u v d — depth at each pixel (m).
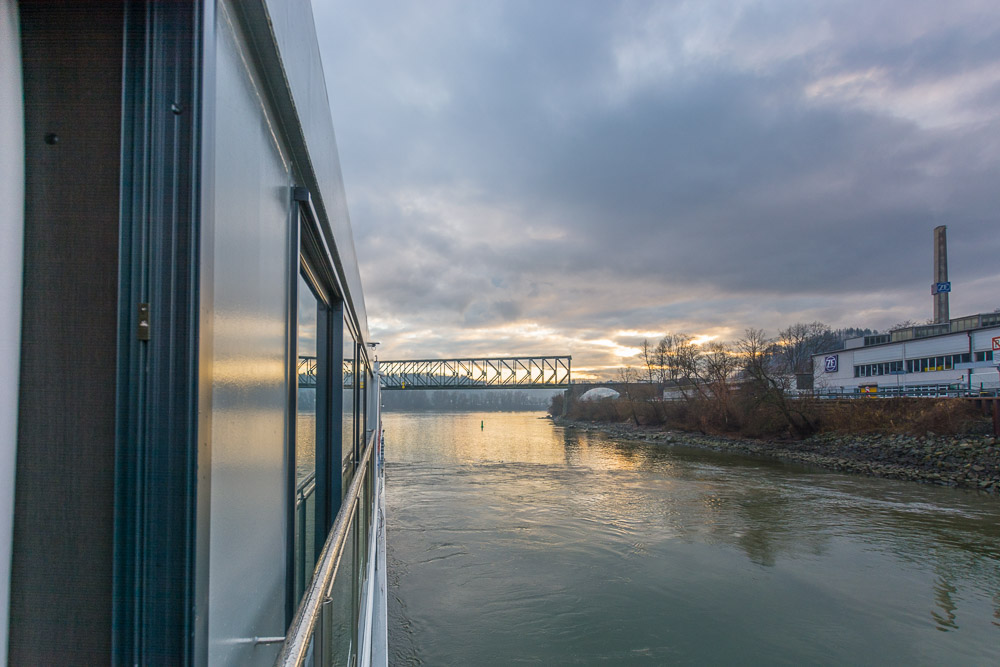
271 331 1.41
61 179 0.84
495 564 13.62
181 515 0.82
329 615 1.63
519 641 9.76
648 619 10.69
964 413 28.34
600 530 16.78
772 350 40.38
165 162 0.85
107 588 0.82
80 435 0.82
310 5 1.76
